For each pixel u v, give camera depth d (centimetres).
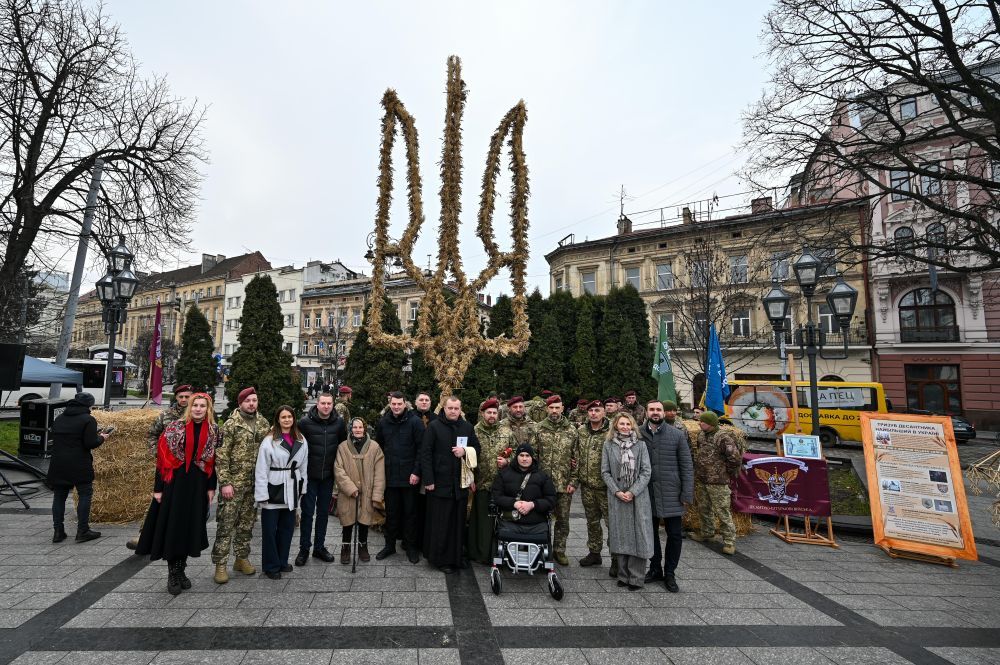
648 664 348
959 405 2325
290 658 340
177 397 548
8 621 384
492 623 406
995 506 560
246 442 494
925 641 391
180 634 370
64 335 1334
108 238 1375
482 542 546
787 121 1157
